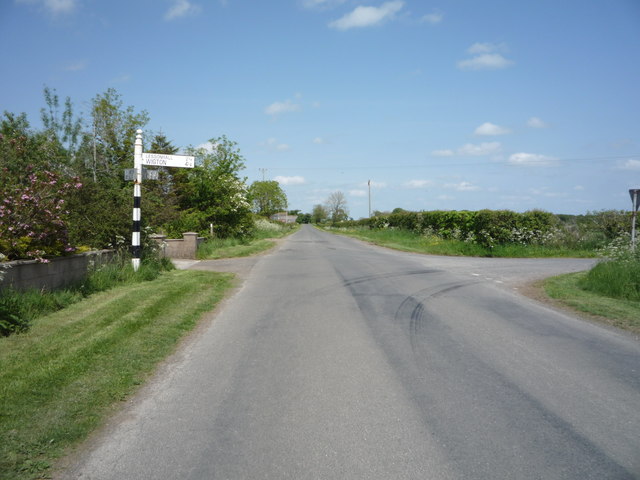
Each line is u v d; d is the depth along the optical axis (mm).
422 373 5402
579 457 3512
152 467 3404
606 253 14203
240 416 4273
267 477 3268
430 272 14852
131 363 5637
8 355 5676
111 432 3959
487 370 5504
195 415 4297
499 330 7434
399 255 22109
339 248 26953
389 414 4293
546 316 8500
